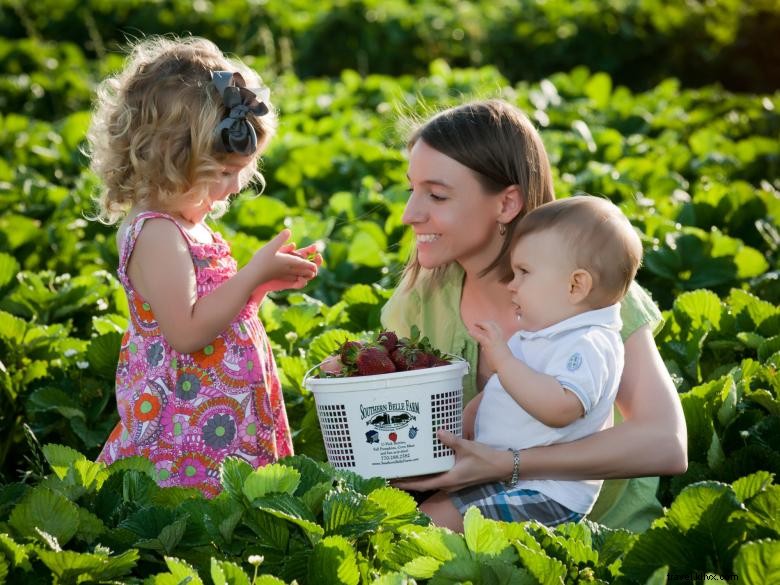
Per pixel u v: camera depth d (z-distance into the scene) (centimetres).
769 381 349
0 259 464
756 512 246
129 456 287
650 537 235
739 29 1465
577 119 816
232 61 328
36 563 238
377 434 286
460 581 225
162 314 299
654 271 479
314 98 904
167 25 1419
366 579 242
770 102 874
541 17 1431
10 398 405
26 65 1212
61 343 413
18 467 426
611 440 292
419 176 318
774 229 539
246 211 550
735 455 321
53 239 543
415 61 1423
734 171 702
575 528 254
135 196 309
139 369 309
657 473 295
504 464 291
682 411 307
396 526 256
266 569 244
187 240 304
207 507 251
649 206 570
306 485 262
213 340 307
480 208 316
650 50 1446
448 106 398
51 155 721
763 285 484
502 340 286
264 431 315
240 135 301
